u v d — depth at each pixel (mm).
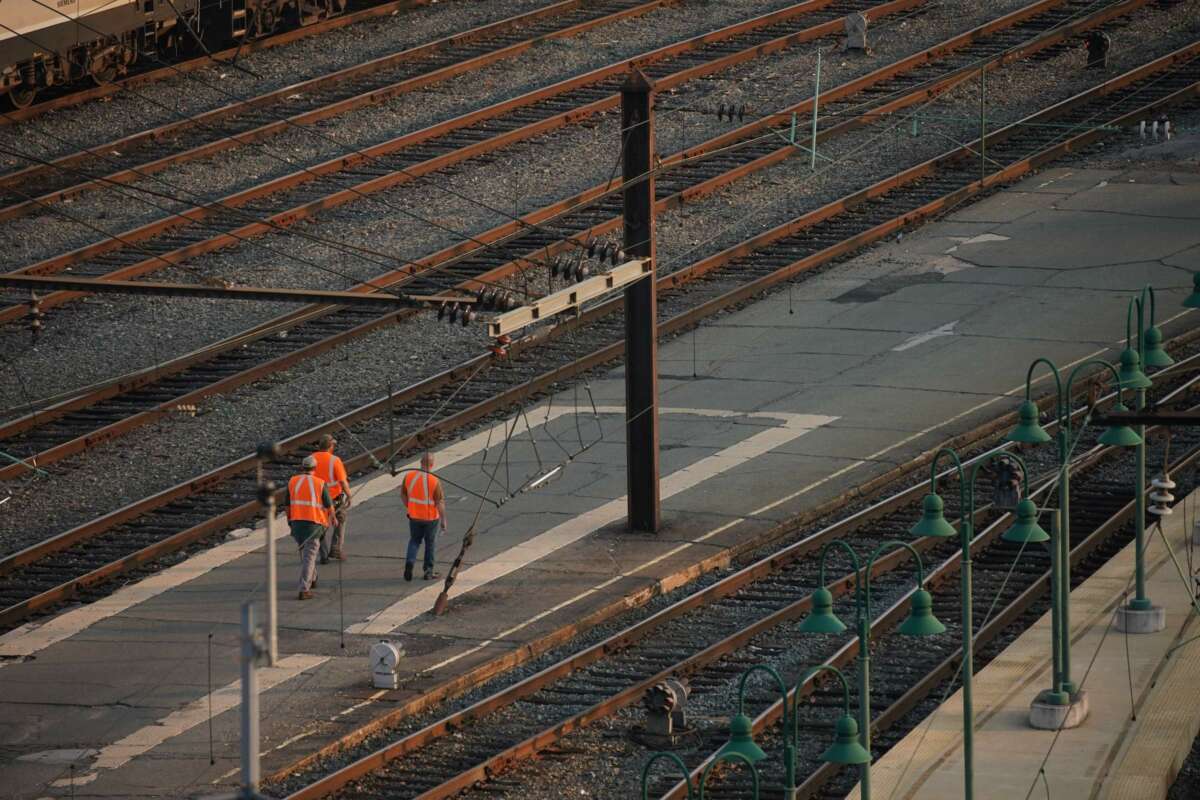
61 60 136500
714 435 102625
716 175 135000
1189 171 136375
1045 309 116062
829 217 130875
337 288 118312
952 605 82562
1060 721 69062
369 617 83188
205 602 85750
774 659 78188
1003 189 135875
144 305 117625
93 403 106000
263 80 147375
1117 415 62875
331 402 106500
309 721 73125
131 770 69750
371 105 143875
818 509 92688
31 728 73750
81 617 84688
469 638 80562
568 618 82125
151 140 136625
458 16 162875
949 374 108188
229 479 98375
